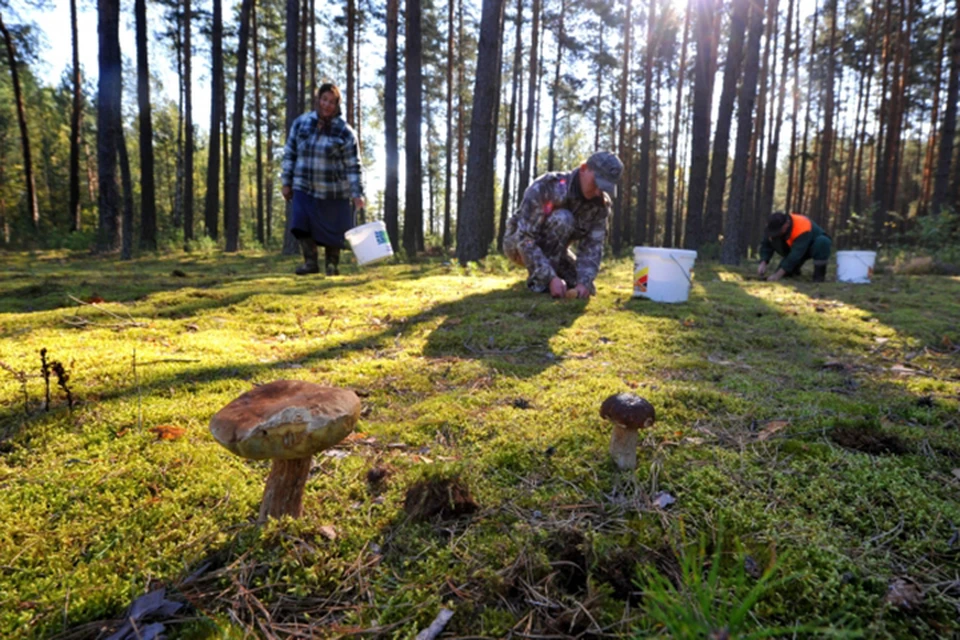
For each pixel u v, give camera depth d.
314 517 1.64
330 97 6.78
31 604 1.30
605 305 5.16
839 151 36.00
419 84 13.63
